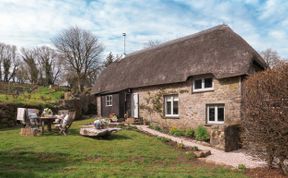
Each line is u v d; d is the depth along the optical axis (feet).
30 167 30.48
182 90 69.51
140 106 83.30
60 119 54.70
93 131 49.60
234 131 51.70
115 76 100.58
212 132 52.95
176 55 76.38
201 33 78.02
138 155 40.27
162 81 73.15
